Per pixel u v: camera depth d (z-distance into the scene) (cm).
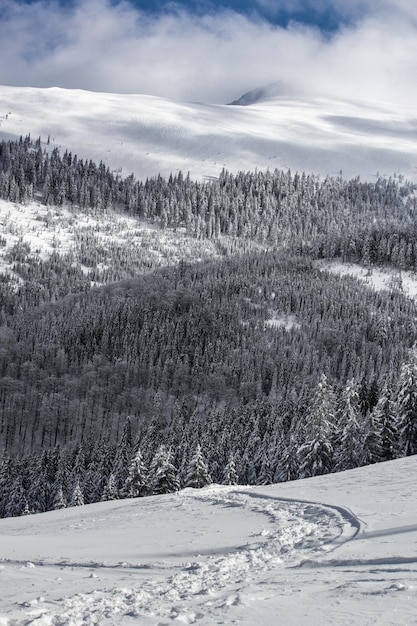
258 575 1135
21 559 1488
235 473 6994
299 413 10475
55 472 10038
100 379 17875
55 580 1184
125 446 9744
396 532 1507
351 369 18138
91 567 1353
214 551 1538
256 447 8688
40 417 16275
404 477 3066
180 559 1437
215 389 17700
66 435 16375
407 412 6184
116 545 1788
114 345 19962
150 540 1855
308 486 3259
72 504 7388
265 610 818
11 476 9550
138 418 16538
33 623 795
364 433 6141
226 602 877
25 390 17350
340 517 1956
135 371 18262
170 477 6600
